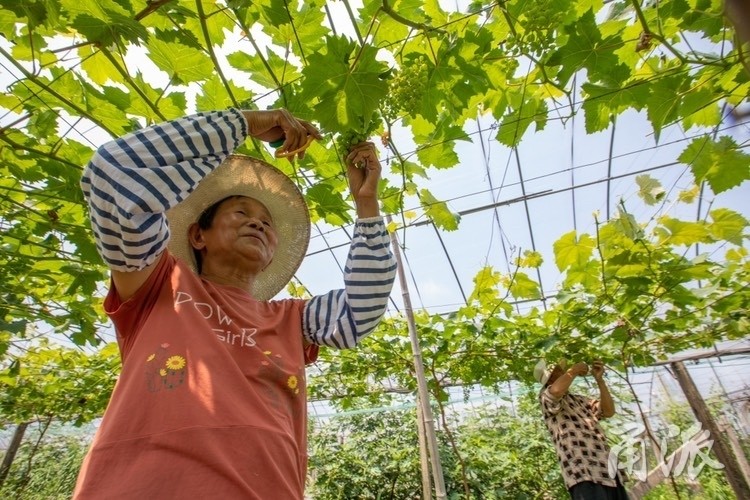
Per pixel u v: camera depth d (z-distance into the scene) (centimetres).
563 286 431
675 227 335
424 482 496
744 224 317
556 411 360
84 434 1264
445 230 295
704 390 995
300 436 107
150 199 93
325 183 245
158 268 112
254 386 102
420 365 399
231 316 117
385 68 166
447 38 183
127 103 205
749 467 711
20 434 944
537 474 703
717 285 401
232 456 83
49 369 711
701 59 181
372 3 191
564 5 182
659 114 198
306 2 189
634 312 443
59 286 384
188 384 91
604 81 192
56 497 1075
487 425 880
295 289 465
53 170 235
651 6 196
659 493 672
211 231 142
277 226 183
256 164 165
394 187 269
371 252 148
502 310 485
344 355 580
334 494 743
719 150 208
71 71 198
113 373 685
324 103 164
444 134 238
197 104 213
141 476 77
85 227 263
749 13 34
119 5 161
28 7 148
